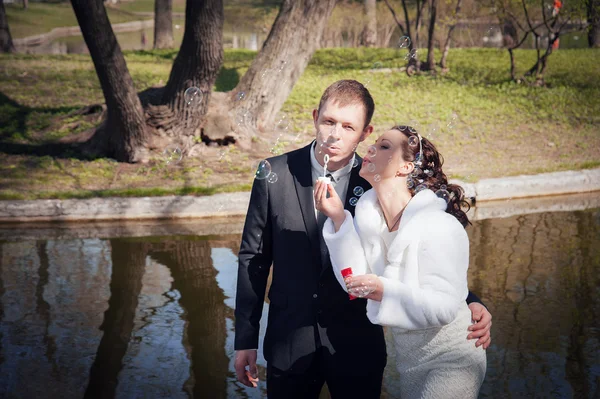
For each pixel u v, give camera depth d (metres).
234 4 30.22
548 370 3.78
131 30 34.50
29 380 3.72
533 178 8.02
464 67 15.84
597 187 8.16
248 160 9.16
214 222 7.02
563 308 4.69
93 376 3.77
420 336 2.14
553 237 6.34
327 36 23.34
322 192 2.12
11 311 4.68
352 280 2.00
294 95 13.09
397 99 12.94
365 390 2.28
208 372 3.83
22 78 14.98
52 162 9.04
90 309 4.73
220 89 14.19
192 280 5.31
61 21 35.00
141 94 9.80
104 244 6.24
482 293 4.99
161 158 9.06
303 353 2.27
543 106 12.60
